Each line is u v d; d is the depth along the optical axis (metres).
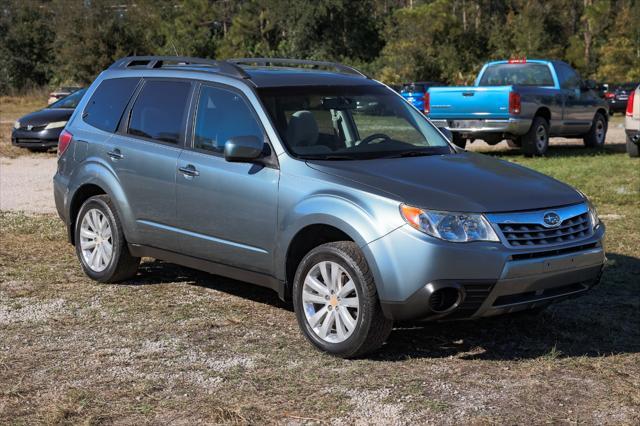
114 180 6.80
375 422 4.21
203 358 5.20
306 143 5.71
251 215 5.71
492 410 4.38
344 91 6.26
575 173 13.55
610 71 73.50
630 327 5.93
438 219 4.88
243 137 5.63
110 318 6.09
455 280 4.85
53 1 62.16
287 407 4.41
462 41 72.94
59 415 4.25
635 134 15.98
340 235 5.37
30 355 5.24
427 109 16.80
